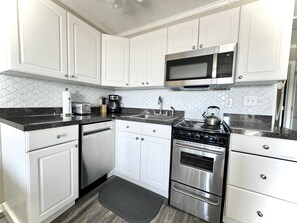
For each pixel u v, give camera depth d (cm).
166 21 199
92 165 165
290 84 247
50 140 120
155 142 164
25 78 154
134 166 183
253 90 166
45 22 138
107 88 257
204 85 161
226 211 128
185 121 178
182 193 144
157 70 192
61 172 130
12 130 119
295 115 248
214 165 128
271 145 109
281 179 108
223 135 123
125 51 217
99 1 165
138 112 248
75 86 206
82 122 148
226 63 143
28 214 108
